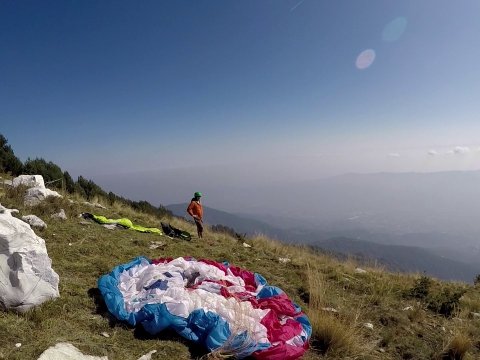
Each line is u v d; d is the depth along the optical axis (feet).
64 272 19.81
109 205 47.24
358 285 29.94
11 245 14.64
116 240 28.50
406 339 21.35
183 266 20.88
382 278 34.27
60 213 30.30
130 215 42.75
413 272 40.60
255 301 18.92
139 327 15.57
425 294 29.14
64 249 23.38
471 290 37.11
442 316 26.12
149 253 27.32
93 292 17.95
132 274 19.94
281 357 14.88
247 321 15.78
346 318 21.71
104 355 13.09
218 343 14.64
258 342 15.23
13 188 32.71
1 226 15.12
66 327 14.10
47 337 12.94
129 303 16.55
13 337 12.46
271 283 26.63
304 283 27.84
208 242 37.19
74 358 12.28
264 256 35.37
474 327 24.35
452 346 20.49
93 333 14.35
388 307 25.80
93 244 25.73
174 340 15.17
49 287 15.49
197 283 19.70
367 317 23.49
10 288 14.05
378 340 20.59
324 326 18.97
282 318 18.37
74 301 16.33
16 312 14.05
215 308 16.66
